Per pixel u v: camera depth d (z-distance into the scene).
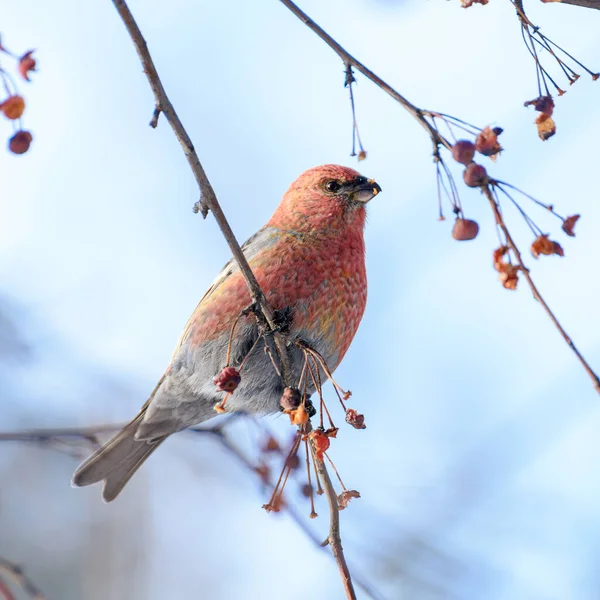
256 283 7.15
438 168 6.01
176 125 6.12
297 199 9.02
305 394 7.35
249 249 8.96
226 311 8.62
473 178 5.65
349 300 8.87
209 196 6.59
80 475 9.77
